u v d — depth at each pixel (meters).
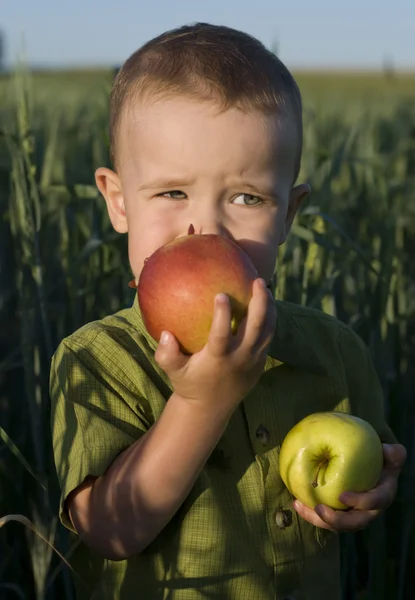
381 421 2.37
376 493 1.97
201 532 1.86
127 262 3.42
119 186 2.19
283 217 2.00
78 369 1.93
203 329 1.63
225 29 2.14
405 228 4.93
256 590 1.87
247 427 1.98
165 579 1.86
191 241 1.71
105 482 1.79
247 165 1.88
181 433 1.70
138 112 1.93
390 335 3.26
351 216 5.17
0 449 3.03
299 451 1.93
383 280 3.36
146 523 1.76
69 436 1.88
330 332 2.31
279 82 1.99
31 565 2.90
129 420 1.89
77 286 3.21
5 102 7.96
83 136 6.73
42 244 3.54
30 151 2.82
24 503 3.03
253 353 1.63
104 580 1.94
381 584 2.75
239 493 1.91
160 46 2.02
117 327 2.03
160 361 1.64
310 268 3.01
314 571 1.97
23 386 3.57
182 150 1.86
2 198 5.04
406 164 6.70
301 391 2.11
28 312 2.87
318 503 1.93
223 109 1.87
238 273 1.65
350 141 3.71
